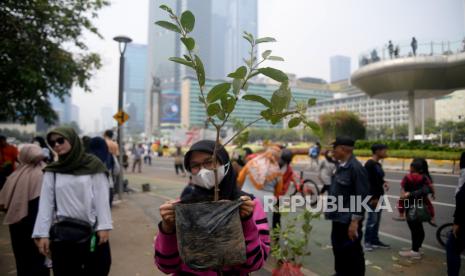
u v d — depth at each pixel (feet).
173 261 5.32
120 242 17.20
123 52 32.63
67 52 29.86
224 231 4.54
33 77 24.07
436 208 16.65
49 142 8.79
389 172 49.29
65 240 8.27
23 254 10.84
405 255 15.14
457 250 10.66
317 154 61.05
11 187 10.87
